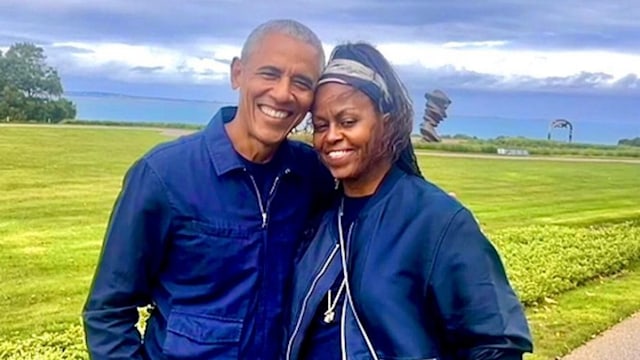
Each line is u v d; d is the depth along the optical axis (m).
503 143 31.73
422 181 1.80
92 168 16.62
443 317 1.71
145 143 23.67
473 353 1.70
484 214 12.58
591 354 5.24
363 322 1.71
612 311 6.38
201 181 1.81
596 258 8.43
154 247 1.83
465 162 22.00
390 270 1.70
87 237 9.03
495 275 1.72
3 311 5.76
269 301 1.86
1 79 41.66
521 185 17.55
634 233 10.61
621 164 24.30
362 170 1.78
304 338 1.79
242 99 1.82
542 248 8.86
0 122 37.06
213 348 1.81
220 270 1.83
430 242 1.69
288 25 1.81
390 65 1.79
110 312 1.84
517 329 1.69
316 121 1.79
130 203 1.81
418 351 1.65
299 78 1.77
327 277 1.78
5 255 7.81
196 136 1.88
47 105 42.91
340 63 1.76
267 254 1.86
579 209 13.85
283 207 1.89
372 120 1.75
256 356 1.85
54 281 6.82
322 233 1.86
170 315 1.85
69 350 4.70
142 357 1.88
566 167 22.41
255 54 1.79
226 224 1.82
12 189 12.91
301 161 1.91
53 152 19.53
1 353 4.63
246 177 1.84
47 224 9.81
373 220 1.76
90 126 33.16
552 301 6.62
